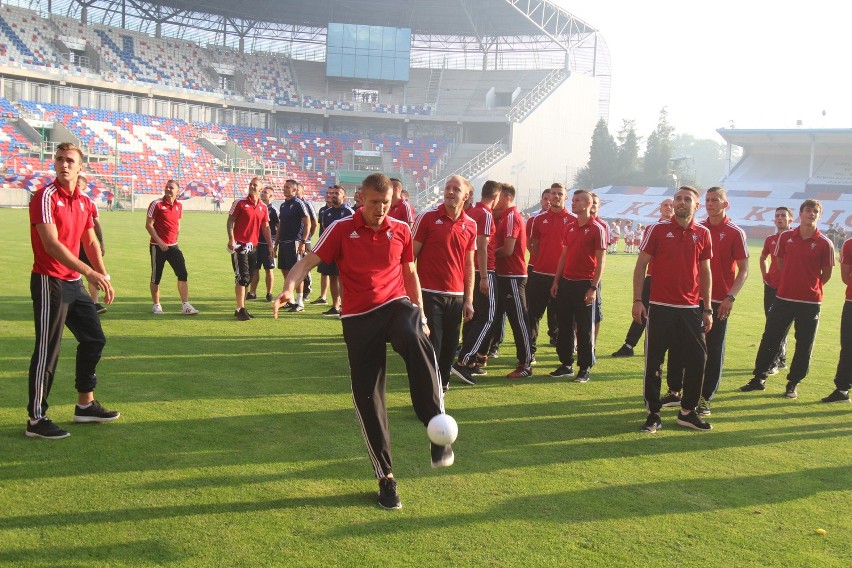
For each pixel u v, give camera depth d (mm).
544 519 4316
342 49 59281
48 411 6020
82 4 56219
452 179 6902
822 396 7914
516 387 7703
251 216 10836
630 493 4781
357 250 4676
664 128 62719
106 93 51156
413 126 61688
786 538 4188
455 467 5129
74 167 5414
